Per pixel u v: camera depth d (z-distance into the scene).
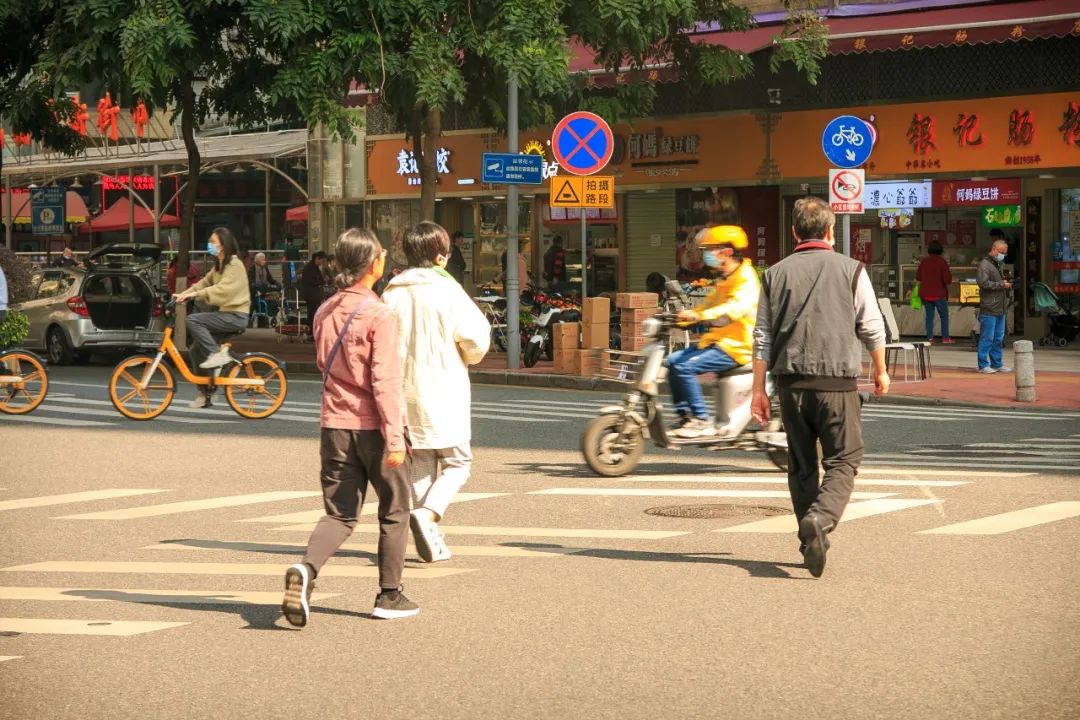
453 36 42.69
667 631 12.17
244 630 12.41
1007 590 13.56
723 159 52.28
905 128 49.22
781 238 51.81
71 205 84.38
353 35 42.09
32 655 11.63
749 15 49.66
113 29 42.94
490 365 43.28
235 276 29.73
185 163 73.94
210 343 29.80
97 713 10.03
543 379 39.25
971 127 48.16
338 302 12.69
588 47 51.69
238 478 21.75
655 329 21.47
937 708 9.93
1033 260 47.91
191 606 13.35
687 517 17.94
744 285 21.34
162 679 10.88
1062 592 13.48
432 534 15.15
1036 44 47.00
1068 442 25.83
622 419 21.52
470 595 13.64
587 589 13.88
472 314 15.00
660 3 43.38
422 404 14.96
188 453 24.62
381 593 12.83
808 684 10.55
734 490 20.14
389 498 12.79
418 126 46.84
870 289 14.20
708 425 21.50
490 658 11.38
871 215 50.31
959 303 49.16
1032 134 47.19
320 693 10.46
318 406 32.62
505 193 58.53
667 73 49.22
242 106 50.16
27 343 48.62
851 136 33.81
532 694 10.37
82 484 21.19
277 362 30.12
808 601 13.23
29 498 19.95
